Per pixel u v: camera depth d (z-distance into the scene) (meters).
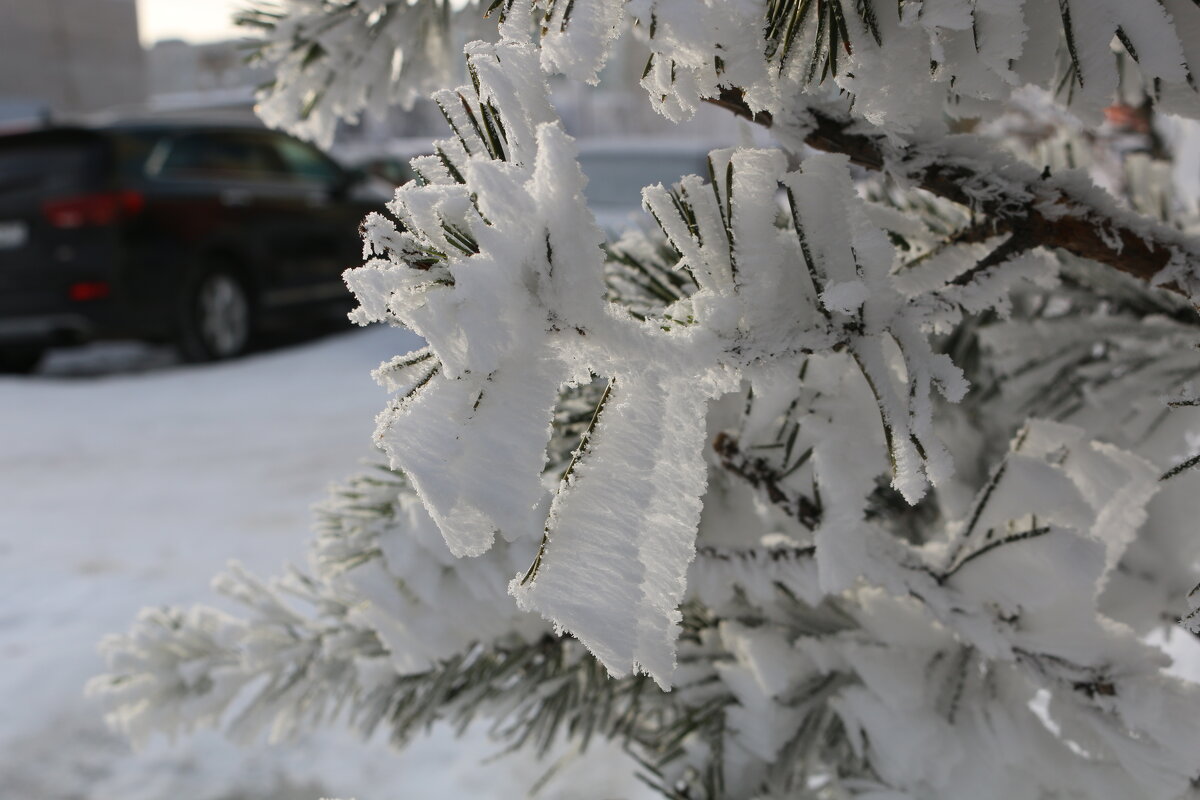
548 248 0.83
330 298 11.87
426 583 1.70
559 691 1.96
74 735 3.55
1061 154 2.17
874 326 1.09
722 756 1.80
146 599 4.87
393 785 3.23
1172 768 1.45
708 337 1.02
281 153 11.45
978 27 1.10
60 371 11.07
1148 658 1.50
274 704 2.15
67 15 34.22
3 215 9.30
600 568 0.89
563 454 1.65
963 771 1.61
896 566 1.51
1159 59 1.13
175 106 26.81
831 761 1.88
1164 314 2.14
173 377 10.34
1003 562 1.46
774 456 1.54
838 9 1.10
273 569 5.25
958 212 1.63
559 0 0.97
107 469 7.40
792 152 1.26
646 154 12.48
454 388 0.84
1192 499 1.85
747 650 1.78
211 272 10.56
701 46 1.01
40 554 5.60
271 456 7.62
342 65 1.85
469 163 0.83
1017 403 2.17
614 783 3.14
